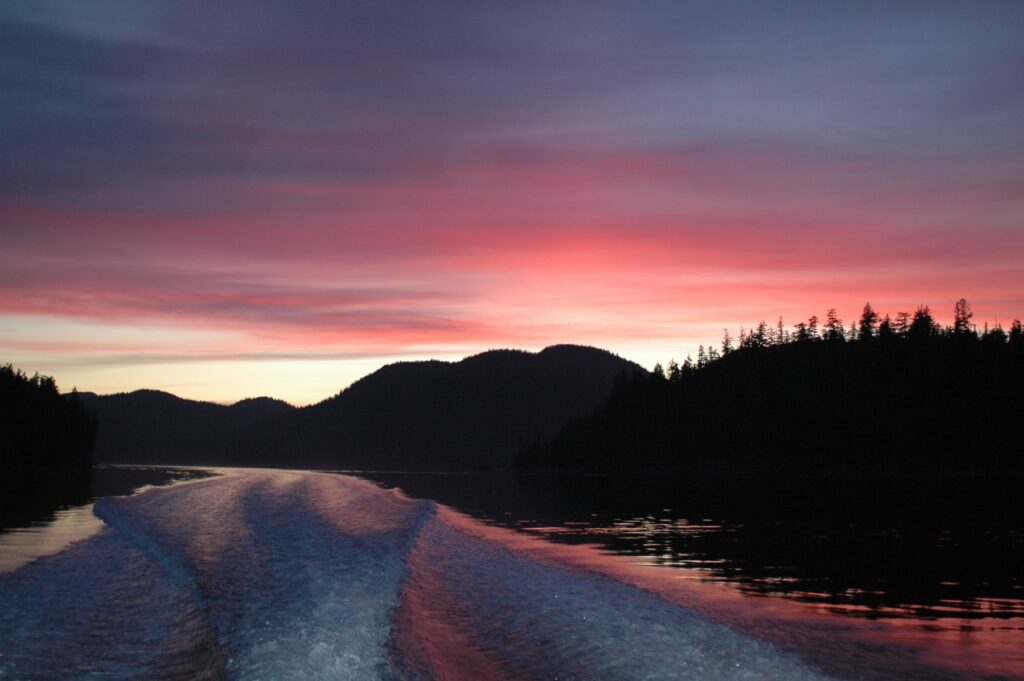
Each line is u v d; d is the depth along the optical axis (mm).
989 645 13445
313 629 13023
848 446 93938
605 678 11164
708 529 32875
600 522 35938
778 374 109250
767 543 27719
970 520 37344
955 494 57094
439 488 69625
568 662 11969
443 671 11398
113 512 35812
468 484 79188
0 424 106438
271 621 13891
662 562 22797
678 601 16766
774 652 12398
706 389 116062
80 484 67875
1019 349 96688
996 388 93250
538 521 36250
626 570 21062
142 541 24906
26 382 120688
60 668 11781
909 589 18734
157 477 85312
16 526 30875
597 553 24672
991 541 28562
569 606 15531
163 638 13391
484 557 22844
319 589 16203
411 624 14039
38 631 13820
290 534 26812
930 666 12188
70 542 25609
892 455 91375
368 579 17578
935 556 24469
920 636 14070
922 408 95312
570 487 73000
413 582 18062
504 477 102188
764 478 86438
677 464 108312
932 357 100750
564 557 23484
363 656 11609
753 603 16891
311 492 50969
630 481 87062
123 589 17516
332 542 24703
